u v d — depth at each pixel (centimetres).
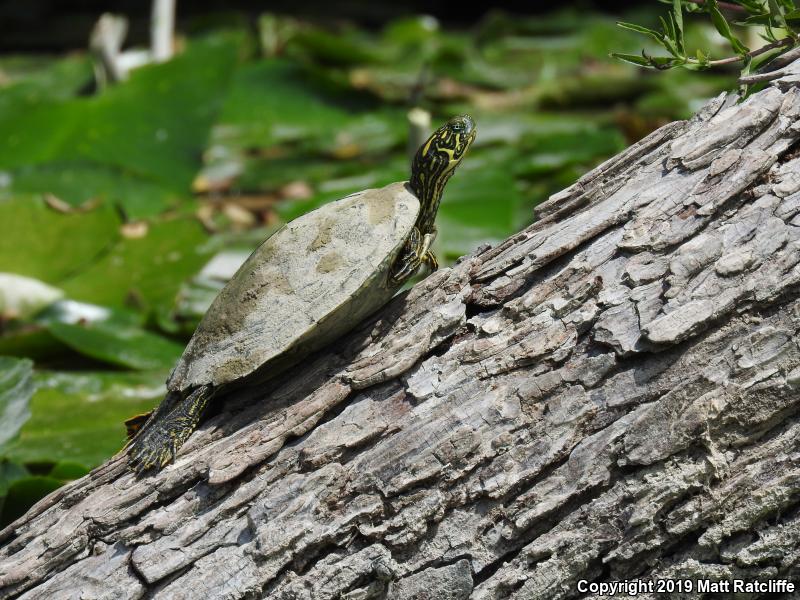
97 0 1042
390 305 291
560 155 422
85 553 286
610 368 285
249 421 289
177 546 285
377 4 1119
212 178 489
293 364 290
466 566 284
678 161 288
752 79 288
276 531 284
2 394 308
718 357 284
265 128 530
